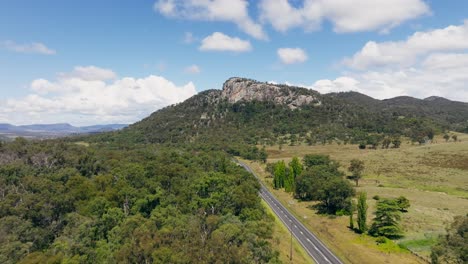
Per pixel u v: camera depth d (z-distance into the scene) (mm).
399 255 67188
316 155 157875
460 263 52562
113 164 107812
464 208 94688
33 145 114688
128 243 49062
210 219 59625
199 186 81500
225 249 46312
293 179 125750
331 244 74438
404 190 117938
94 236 59531
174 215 65625
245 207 73562
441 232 75062
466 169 139875
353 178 138125
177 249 45344
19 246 55312
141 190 78562
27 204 68438
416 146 199500
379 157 174000
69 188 79938
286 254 63781
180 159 121000
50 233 63625
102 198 71188
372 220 87750
